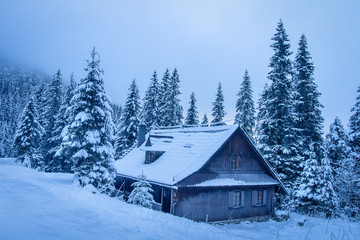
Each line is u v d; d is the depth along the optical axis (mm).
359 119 30312
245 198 23000
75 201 12633
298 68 30938
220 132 23562
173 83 44906
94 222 9406
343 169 26016
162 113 45281
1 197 11547
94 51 23062
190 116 47125
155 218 11555
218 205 21234
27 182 17125
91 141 20891
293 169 27656
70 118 22141
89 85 22047
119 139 41719
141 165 26094
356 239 16000
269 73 28531
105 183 21750
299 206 25422
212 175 21250
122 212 11648
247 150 23875
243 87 42469
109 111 22891
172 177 20062
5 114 65375
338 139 33031
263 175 24625
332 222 21047
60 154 22109
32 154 38219
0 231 6781
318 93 30484
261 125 29031
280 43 28141
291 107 27438
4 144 61594
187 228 11016
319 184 23859
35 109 39031
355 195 24672
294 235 17219
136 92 42500
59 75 49031
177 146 25500
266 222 22297
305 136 29281
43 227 7836
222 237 10844
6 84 119688
